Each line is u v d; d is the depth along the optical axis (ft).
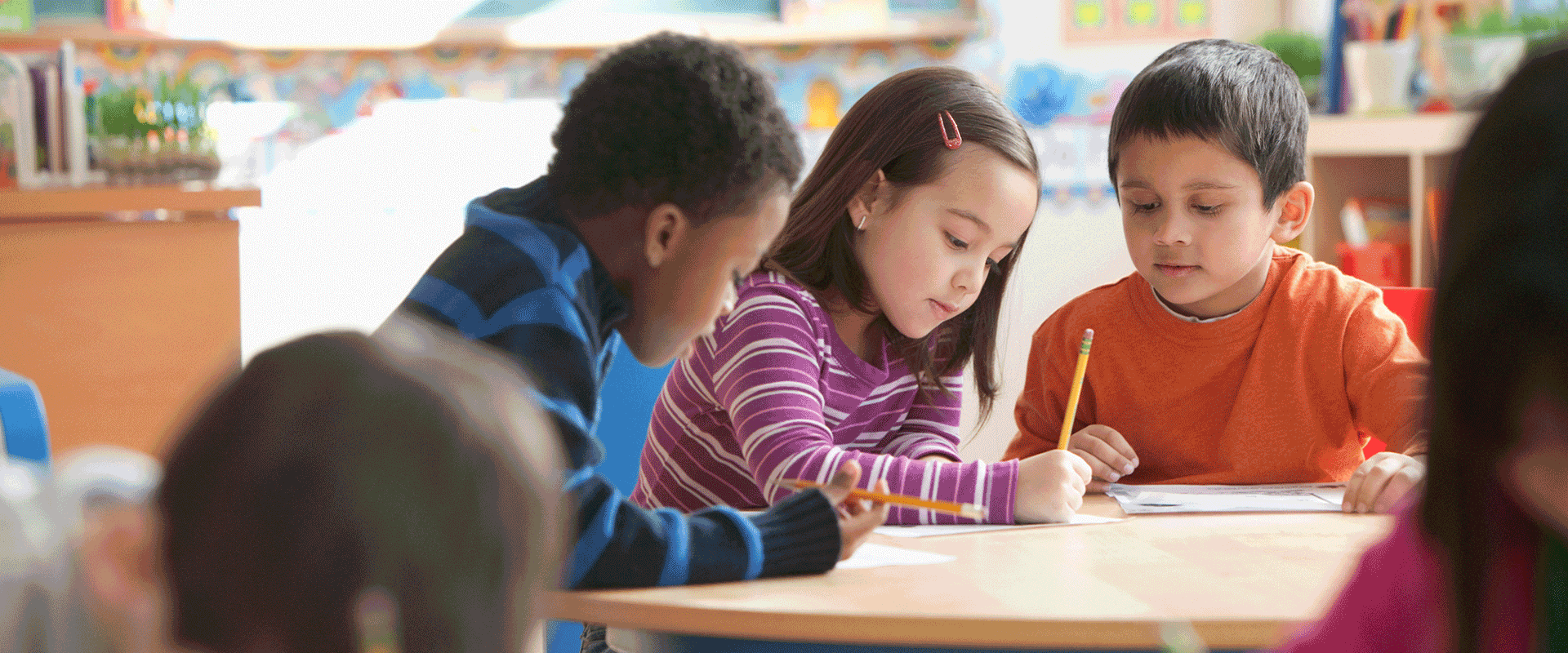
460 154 11.37
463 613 1.08
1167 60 4.36
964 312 4.29
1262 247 4.37
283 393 1.10
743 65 2.97
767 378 3.64
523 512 1.13
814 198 3.97
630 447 5.15
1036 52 10.28
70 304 7.70
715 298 3.00
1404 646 1.85
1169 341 4.64
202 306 8.07
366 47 11.09
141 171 8.25
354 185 11.31
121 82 10.90
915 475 3.42
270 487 1.06
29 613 1.11
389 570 1.05
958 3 10.56
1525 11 7.91
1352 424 4.47
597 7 11.13
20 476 1.21
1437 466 1.62
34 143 7.97
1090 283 10.08
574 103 2.97
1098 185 10.09
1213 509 3.57
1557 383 1.45
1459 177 1.55
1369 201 8.73
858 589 2.69
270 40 10.87
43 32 10.48
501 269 2.79
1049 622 2.42
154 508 1.13
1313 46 9.05
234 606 1.06
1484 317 1.49
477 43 11.16
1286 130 4.27
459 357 1.24
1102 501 3.80
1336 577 2.77
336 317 11.32
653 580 2.68
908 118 3.84
